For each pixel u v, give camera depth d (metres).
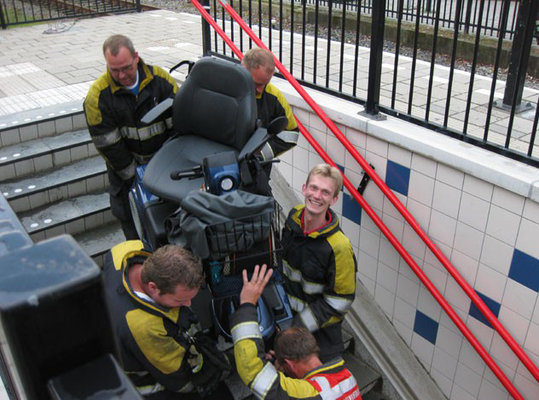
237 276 2.44
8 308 0.45
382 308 3.92
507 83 3.86
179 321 2.19
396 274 3.69
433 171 3.12
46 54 6.12
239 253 2.40
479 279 3.12
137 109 3.14
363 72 4.72
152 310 2.11
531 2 2.61
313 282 2.73
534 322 2.93
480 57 5.67
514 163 2.83
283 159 4.22
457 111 3.88
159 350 2.13
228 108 2.83
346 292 2.68
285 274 2.83
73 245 0.52
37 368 0.49
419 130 3.23
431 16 6.67
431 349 3.68
